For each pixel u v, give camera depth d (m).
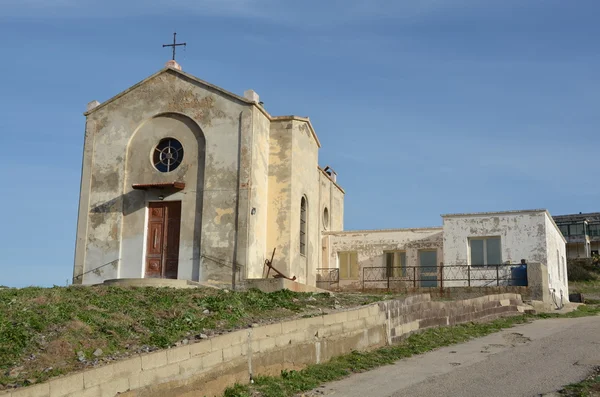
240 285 20.70
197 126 24.08
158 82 24.81
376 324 16.19
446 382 12.42
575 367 13.21
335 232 31.59
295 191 24.84
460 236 28.11
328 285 29.30
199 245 23.09
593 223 66.94
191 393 10.59
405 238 30.52
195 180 23.73
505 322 21.12
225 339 11.48
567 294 33.09
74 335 10.65
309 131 26.80
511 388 11.69
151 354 10.07
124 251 23.83
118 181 24.41
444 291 25.72
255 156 23.53
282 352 12.89
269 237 24.22
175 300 14.05
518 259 27.08
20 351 9.74
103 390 9.26
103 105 25.17
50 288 14.57
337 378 13.02
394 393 11.70
